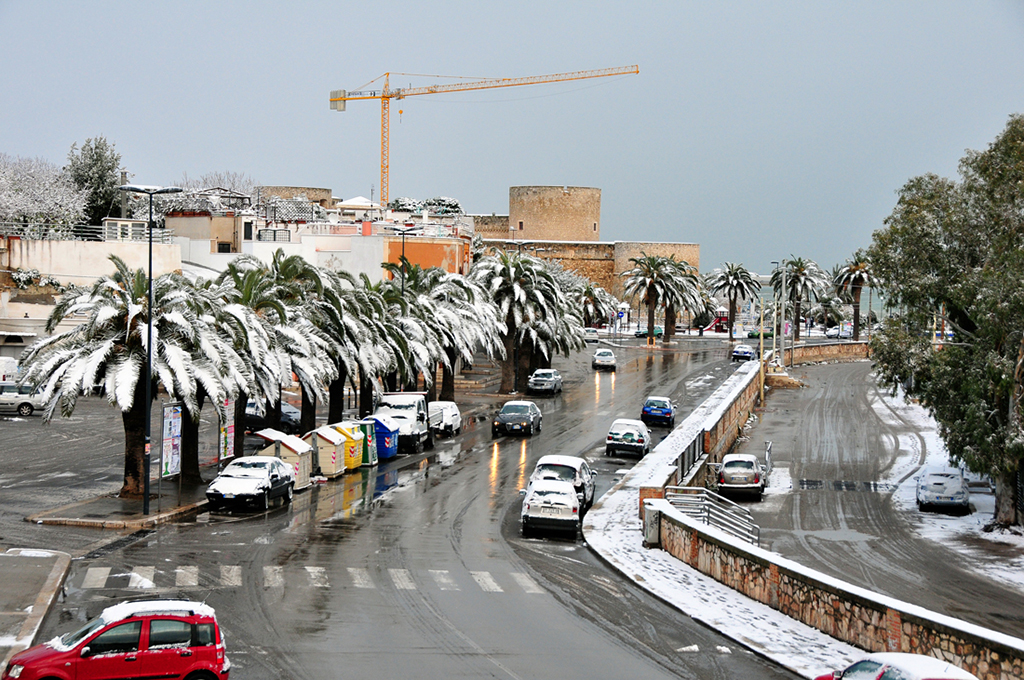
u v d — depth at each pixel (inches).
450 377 2348.7
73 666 543.5
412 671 624.7
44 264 2183.8
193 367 1163.3
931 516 1409.9
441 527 1115.3
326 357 1489.9
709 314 5915.4
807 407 2719.0
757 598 856.9
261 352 1306.6
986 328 1294.3
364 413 1867.6
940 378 1379.2
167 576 838.5
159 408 1963.6
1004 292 1288.1
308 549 972.6
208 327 1219.9
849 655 703.7
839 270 4975.4
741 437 2183.8
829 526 1330.0
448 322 2135.8
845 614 738.2
